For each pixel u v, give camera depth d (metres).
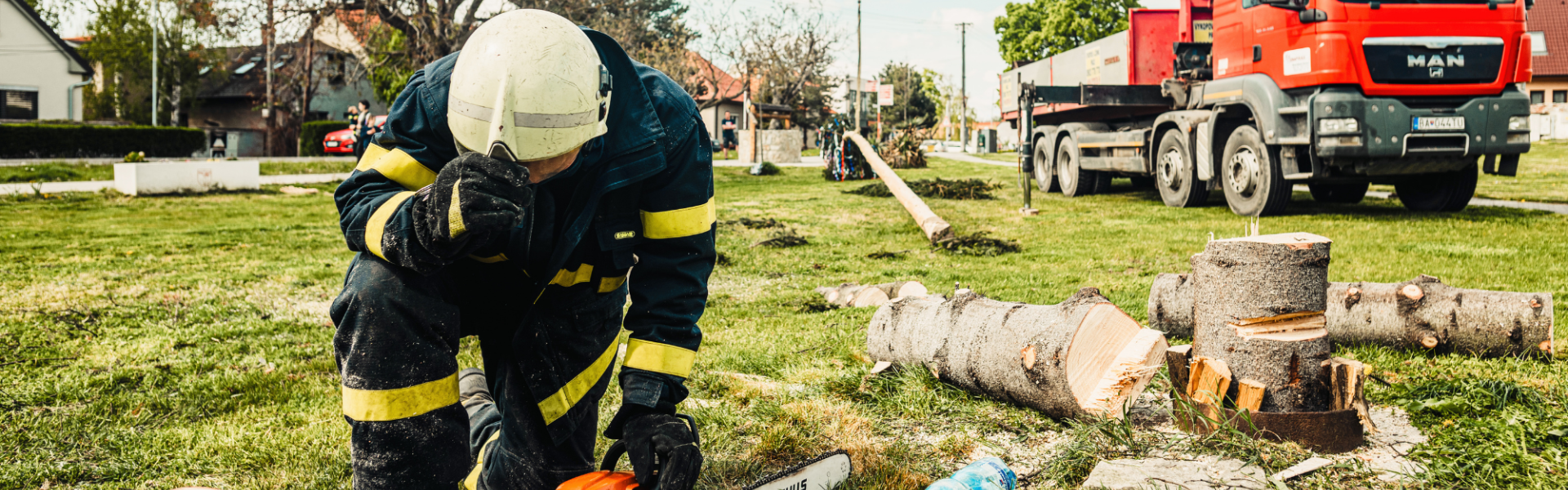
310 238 9.43
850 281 6.49
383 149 1.55
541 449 1.88
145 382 3.67
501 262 1.68
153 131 28.19
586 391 1.88
